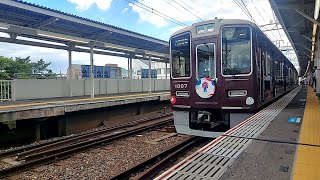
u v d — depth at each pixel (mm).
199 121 7195
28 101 12344
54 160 6430
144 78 23109
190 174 2920
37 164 6105
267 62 8727
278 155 3473
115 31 12820
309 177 2686
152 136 9164
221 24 6883
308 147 3789
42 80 14227
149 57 19812
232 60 6781
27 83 13492
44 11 9648
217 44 6906
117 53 17906
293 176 2729
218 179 2766
